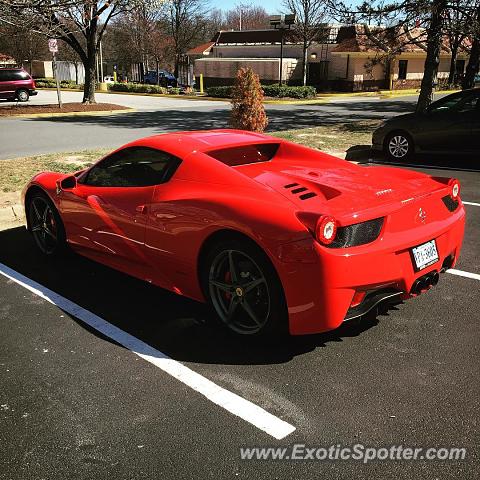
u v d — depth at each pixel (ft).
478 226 19.93
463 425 8.58
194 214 11.47
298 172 12.75
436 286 14.39
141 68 162.81
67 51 172.14
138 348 11.25
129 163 13.76
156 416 8.93
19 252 17.61
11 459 7.93
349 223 9.89
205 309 13.12
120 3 63.46
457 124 31.48
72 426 8.68
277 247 9.92
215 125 56.18
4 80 89.10
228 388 9.73
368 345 11.20
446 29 43.78
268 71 128.16
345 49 118.93
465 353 10.87
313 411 9.00
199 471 7.63
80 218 14.93
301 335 11.38
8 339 11.71
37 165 28.60
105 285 14.76
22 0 25.34
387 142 34.32
